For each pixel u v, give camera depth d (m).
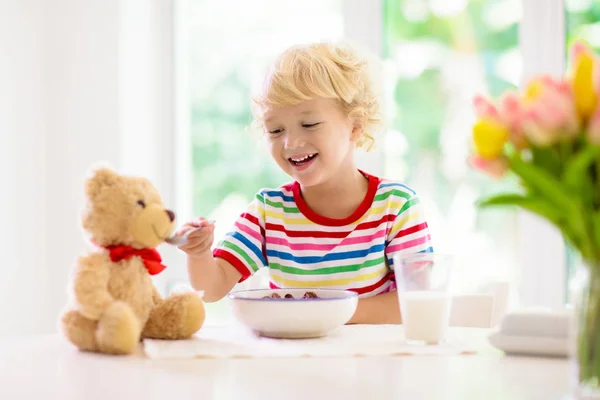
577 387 0.70
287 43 2.52
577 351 0.70
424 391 0.73
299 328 1.04
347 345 0.99
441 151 2.36
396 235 1.52
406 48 2.38
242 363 0.88
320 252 1.51
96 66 2.42
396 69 2.38
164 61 2.55
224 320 2.48
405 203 1.54
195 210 2.61
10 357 0.93
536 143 0.71
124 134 2.42
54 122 2.45
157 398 0.70
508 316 0.93
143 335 1.04
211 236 1.27
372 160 2.35
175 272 2.51
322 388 0.74
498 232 2.31
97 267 0.96
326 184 1.53
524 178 0.71
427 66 2.37
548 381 0.78
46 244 2.46
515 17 2.28
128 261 1.00
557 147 0.70
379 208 1.53
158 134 2.56
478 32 2.32
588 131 0.67
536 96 0.73
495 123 0.72
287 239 1.53
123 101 2.42
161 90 2.55
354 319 1.41
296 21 2.52
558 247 2.22
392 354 0.93
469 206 2.34
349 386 0.75
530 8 2.22
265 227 1.55
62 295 2.46
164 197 2.56
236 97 2.58
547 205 0.71
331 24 2.48
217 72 2.59
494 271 2.31
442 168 2.37
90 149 2.43
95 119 2.42
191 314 1.03
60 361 0.90
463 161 2.34
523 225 2.26
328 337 1.07
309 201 1.56
